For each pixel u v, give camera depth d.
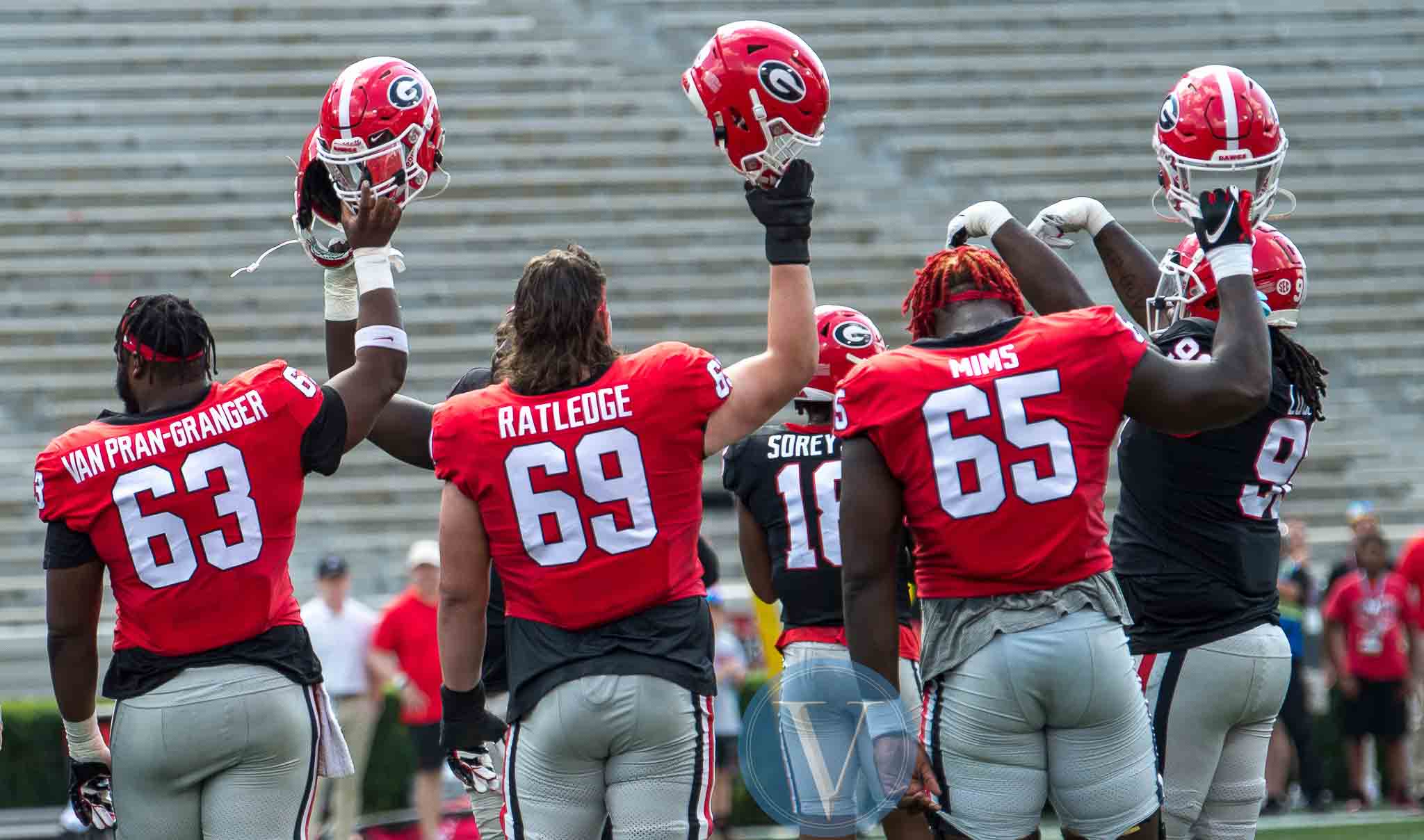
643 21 69.88
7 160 59.81
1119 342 12.29
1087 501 12.29
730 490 17.95
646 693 12.04
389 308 13.56
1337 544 51.97
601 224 61.25
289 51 64.94
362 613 32.34
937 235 62.81
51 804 37.59
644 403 12.19
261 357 54.41
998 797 12.45
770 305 12.59
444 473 12.40
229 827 13.03
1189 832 14.76
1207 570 14.48
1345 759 39.59
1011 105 68.31
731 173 63.38
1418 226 64.81
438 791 31.64
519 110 65.06
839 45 69.50
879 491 12.51
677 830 12.15
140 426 12.98
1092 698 12.23
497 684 15.70
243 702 12.93
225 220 59.19
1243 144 13.54
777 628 23.30
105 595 45.81
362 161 13.11
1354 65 70.81
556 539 12.19
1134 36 71.38
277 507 13.13
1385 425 58.12
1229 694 14.49
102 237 58.12
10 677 44.38
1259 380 12.23
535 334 12.38
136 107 62.09
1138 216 63.75
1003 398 12.20
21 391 53.22
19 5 64.75
